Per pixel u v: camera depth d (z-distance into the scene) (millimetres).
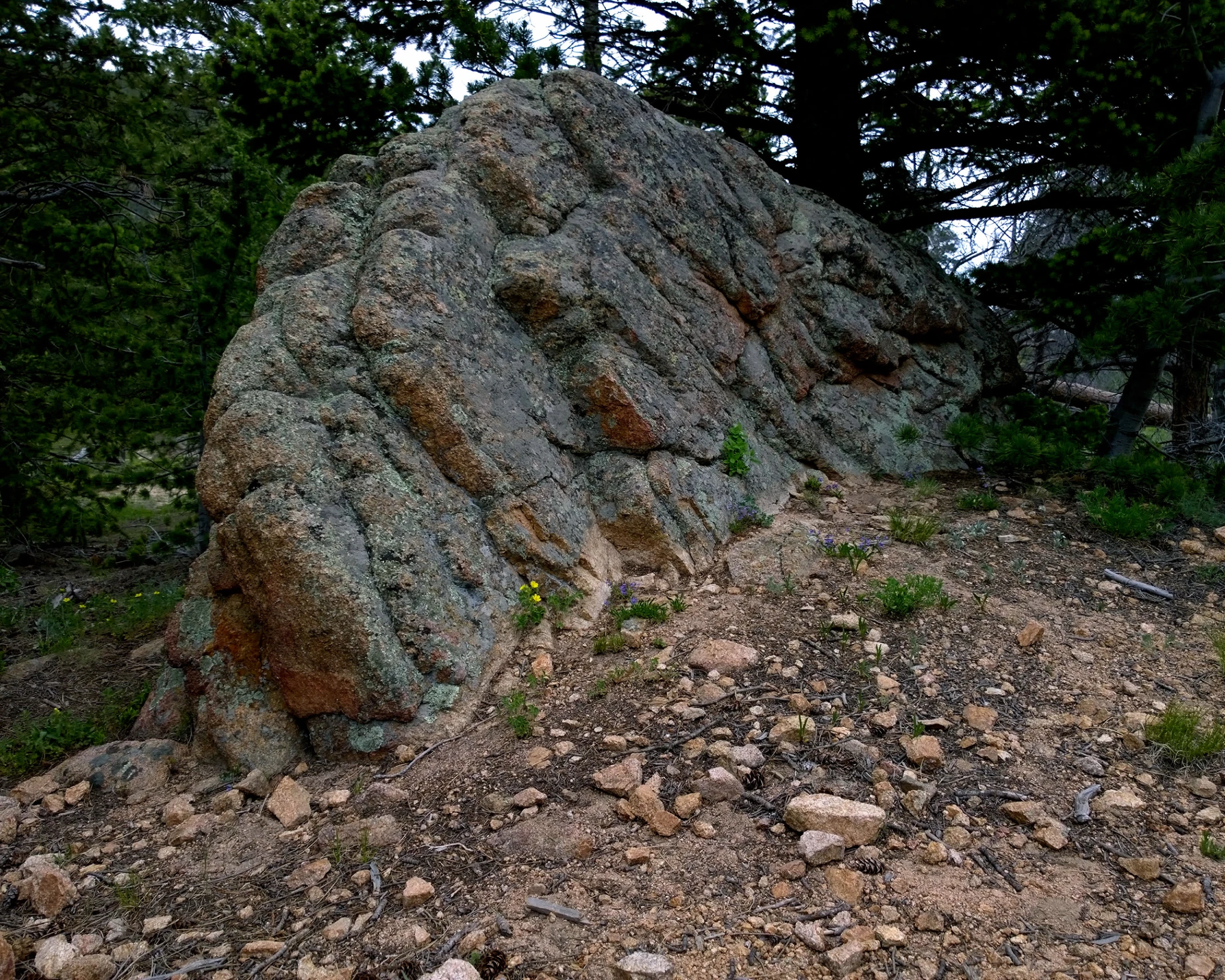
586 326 5910
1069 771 3895
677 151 7023
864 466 7500
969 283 9562
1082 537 6375
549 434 5699
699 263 6824
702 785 3756
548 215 6078
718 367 6754
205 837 3926
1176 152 7953
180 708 4875
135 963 3121
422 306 5250
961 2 7605
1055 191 9461
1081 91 8062
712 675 4625
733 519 6219
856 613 5199
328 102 8062
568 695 4641
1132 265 7883
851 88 9023
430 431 5117
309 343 5086
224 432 4734
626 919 3121
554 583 5277
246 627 4656
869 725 4180
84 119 11453
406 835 3719
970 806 3652
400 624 4539
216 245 9602
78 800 4297
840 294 7727
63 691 5871
